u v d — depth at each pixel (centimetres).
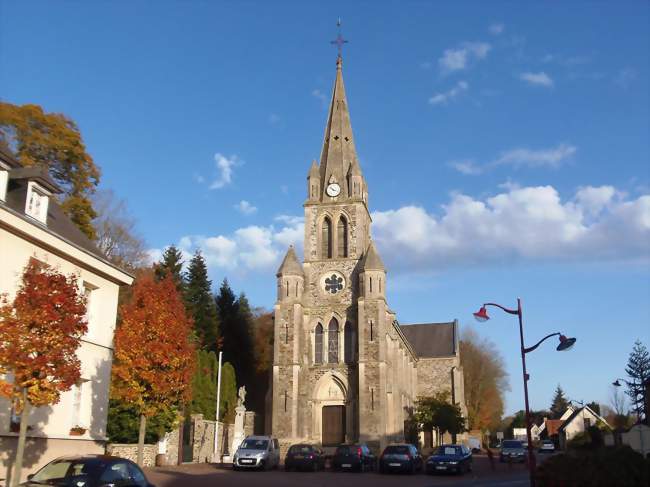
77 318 2142
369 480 3362
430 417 6712
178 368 3189
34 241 2550
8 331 1991
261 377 7775
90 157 4544
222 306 7325
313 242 6041
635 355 9875
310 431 5506
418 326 9500
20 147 4175
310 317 5812
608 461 1623
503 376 11381
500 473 4112
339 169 6309
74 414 2836
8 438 2359
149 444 3666
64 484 1586
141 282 3284
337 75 6881
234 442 4706
